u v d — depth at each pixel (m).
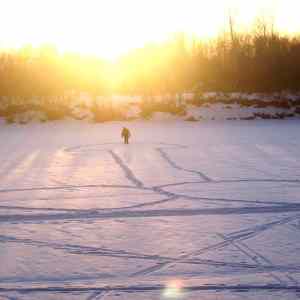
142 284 9.70
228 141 35.06
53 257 11.49
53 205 16.78
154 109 55.16
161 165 25.08
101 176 22.20
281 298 8.89
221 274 10.31
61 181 21.12
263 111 56.81
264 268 10.64
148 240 12.69
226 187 19.44
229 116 54.78
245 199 17.34
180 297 9.02
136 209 16.08
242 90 66.56
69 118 52.91
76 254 11.69
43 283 9.88
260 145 32.44
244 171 23.06
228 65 70.25
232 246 12.15
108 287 9.55
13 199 17.75
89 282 9.90
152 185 20.08
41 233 13.42
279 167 24.05
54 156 28.52
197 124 50.38
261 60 68.38
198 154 28.80
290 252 11.64
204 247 12.09
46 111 53.78
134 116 53.84
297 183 20.12
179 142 34.94
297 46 70.62
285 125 48.44
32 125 50.47
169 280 9.94
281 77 67.00
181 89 65.56
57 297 9.12
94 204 16.84
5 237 13.09
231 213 15.41
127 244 12.39
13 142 36.31
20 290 9.46
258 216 14.99
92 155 28.81
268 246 12.11
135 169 23.97
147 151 30.28
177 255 11.55
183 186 19.77
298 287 9.39
